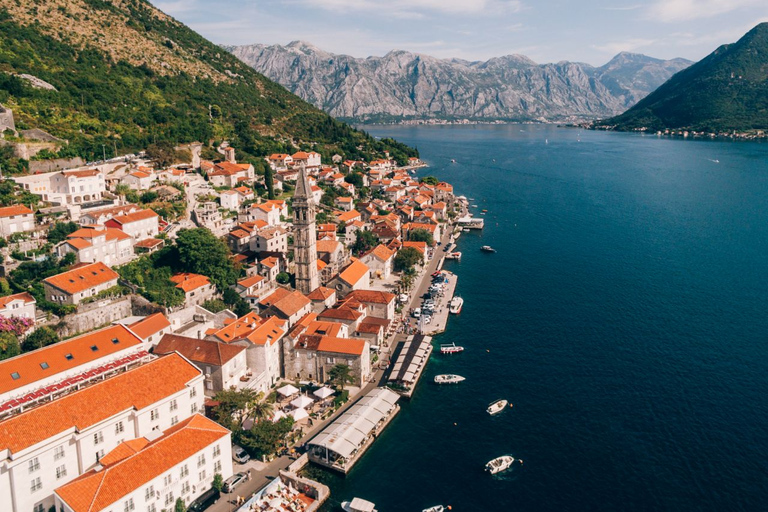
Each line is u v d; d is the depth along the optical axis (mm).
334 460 109500
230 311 151750
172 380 107500
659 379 141500
